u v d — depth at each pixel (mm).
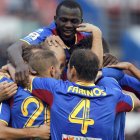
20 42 16344
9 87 14531
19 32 50250
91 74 14508
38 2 52000
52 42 15539
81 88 14477
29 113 14531
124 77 15758
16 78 14680
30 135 14305
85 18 52375
